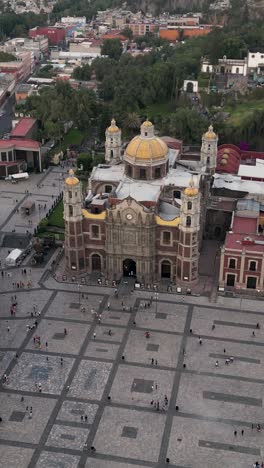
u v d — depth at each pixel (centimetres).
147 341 13650
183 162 18700
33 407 11738
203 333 13912
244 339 13700
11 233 18700
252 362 12975
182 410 11656
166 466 10394
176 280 15838
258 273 15038
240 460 10506
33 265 16800
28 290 15638
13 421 11375
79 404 11812
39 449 10744
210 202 18362
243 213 17050
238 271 15125
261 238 15562
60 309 14838
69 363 12962
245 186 18912
